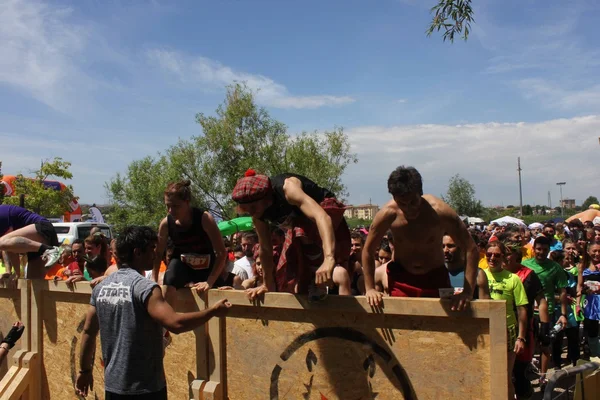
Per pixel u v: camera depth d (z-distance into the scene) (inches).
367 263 121.1
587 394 143.0
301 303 125.3
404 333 114.6
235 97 1027.3
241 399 139.7
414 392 113.4
